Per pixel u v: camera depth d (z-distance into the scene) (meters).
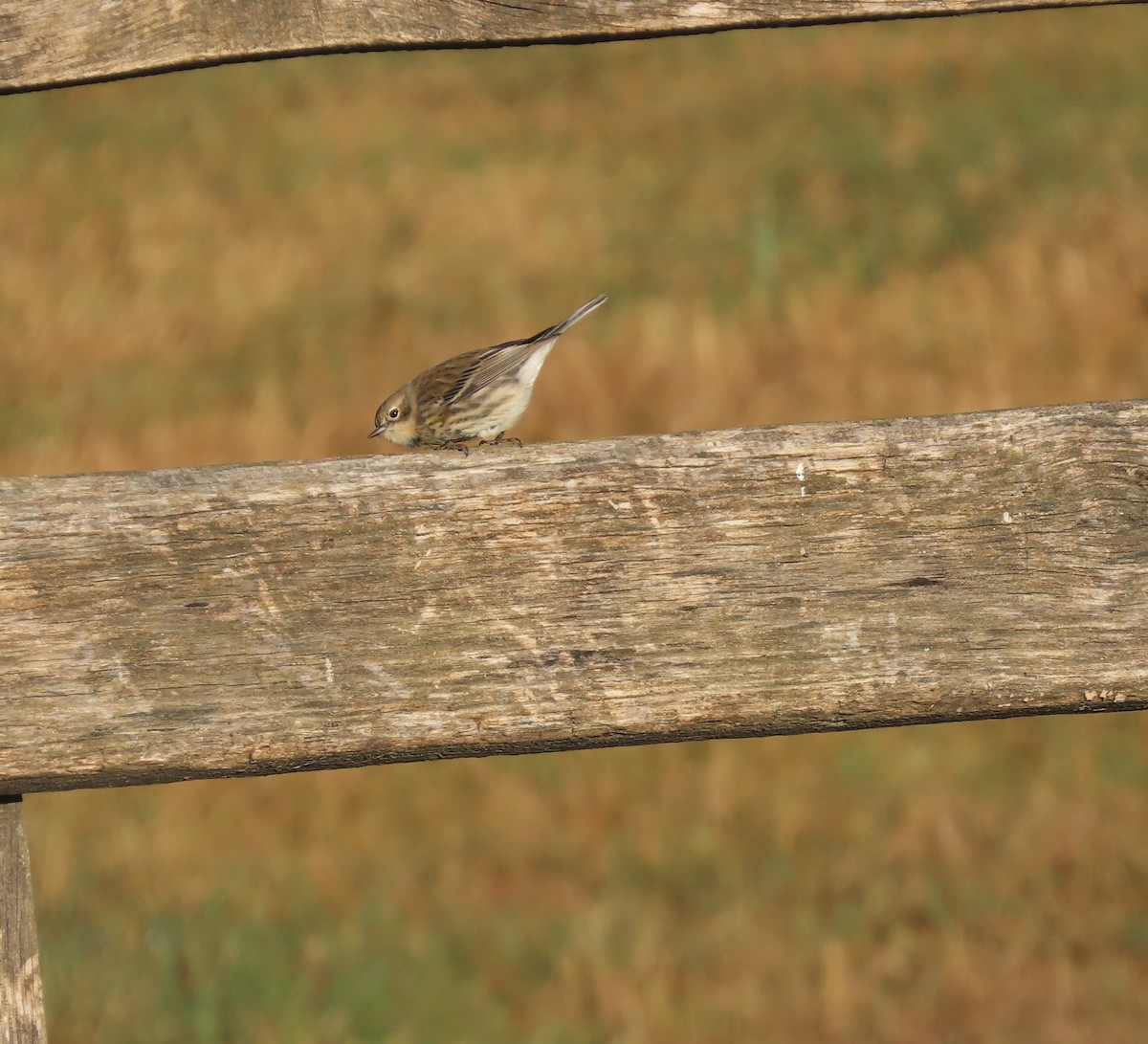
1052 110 25.58
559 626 4.49
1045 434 4.47
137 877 12.39
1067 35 28.48
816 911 11.75
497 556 4.48
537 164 25.56
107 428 18.69
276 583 4.46
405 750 4.50
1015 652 4.50
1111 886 11.79
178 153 26.94
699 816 12.83
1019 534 4.48
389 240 23.22
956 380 18.33
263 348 20.39
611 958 11.33
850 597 4.50
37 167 26.69
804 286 20.77
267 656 4.46
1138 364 18.48
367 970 11.26
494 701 4.49
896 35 29.31
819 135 25.58
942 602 4.50
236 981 11.21
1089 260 20.73
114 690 4.43
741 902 11.87
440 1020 10.80
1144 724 13.37
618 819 12.86
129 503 4.42
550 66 29.70
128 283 22.44
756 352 19.19
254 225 24.03
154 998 11.08
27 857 4.67
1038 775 12.94
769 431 4.49
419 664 4.48
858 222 22.56
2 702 4.41
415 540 4.46
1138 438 4.47
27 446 18.34
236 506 4.44
